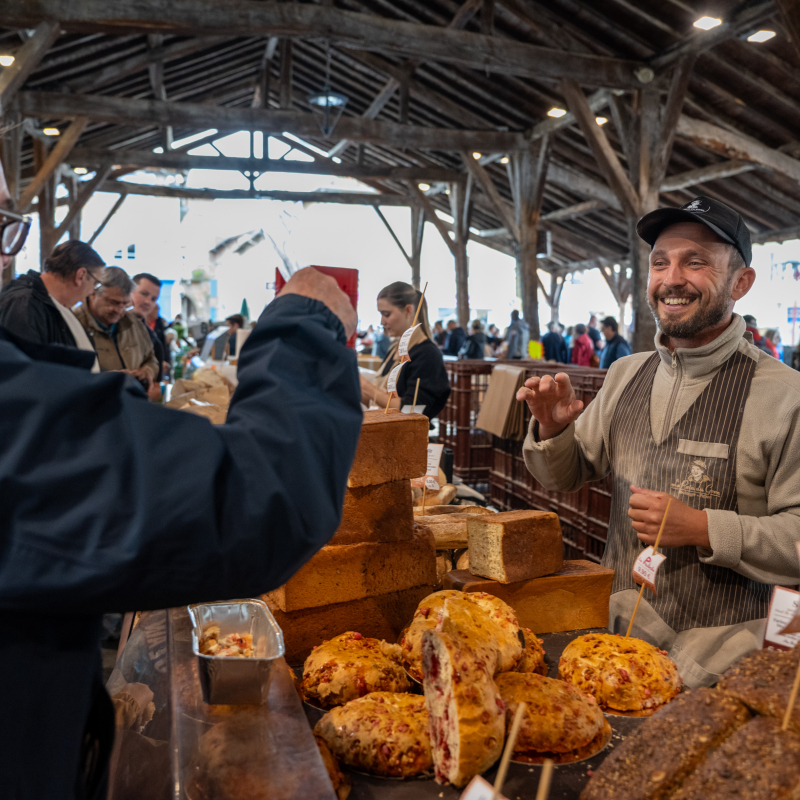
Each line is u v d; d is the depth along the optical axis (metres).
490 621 0.98
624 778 0.71
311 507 0.58
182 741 0.80
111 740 0.67
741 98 8.36
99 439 0.55
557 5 7.76
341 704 0.99
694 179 10.11
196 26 6.90
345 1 9.03
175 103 9.95
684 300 1.40
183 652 1.03
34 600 0.53
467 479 3.82
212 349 6.56
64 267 2.54
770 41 7.15
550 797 0.81
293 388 0.62
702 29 7.20
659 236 1.48
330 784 0.72
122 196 15.84
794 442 1.32
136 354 3.53
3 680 0.55
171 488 0.53
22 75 6.57
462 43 7.61
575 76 7.91
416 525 1.30
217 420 2.19
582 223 15.61
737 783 0.64
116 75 9.73
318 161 13.32
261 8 7.00
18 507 0.53
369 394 2.33
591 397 2.96
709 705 0.74
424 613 1.08
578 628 1.32
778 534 1.26
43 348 0.66
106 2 6.64
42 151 11.44
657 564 1.19
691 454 1.41
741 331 1.43
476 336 11.71
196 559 0.54
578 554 2.99
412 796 0.82
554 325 11.14
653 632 1.40
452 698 0.80
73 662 0.59
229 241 16.03
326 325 0.69
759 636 1.32
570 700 0.92
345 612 1.20
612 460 1.61
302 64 12.66
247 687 0.85
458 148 10.96
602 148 8.02
